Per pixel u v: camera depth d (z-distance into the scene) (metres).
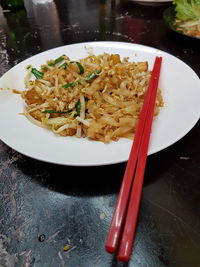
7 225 0.17
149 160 0.20
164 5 0.51
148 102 0.22
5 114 0.23
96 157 0.18
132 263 0.15
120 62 0.29
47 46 0.41
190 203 0.17
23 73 0.29
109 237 0.14
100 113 0.23
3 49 0.41
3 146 0.23
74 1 0.59
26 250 0.16
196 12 0.40
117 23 0.47
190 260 0.15
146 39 0.40
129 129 0.21
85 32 0.44
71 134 0.22
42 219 0.17
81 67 0.27
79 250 0.16
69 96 0.25
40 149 0.19
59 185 0.19
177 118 0.21
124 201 0.15
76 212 0.18
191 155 0.21
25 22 0.50
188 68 0.26
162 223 0.16
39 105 0.25
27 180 0.20
